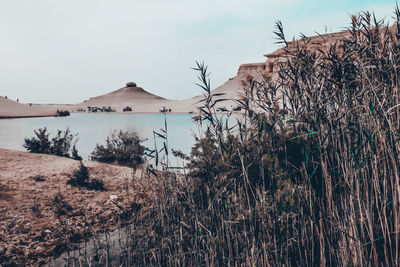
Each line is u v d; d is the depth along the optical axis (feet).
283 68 7.36
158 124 84.69
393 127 6.12
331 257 6.30
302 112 7.24
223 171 7.86
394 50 7.09
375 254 5.47
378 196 6.24
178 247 7.64
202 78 7.26
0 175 19.69
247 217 6.63
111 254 9.66
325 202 6.68
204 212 7.65
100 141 46.37
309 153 7.04
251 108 7.51
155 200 9.19
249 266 6.20
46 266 9.82
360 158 6.29
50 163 24.72
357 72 7.13
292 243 6.61
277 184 7.04
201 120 7.74
